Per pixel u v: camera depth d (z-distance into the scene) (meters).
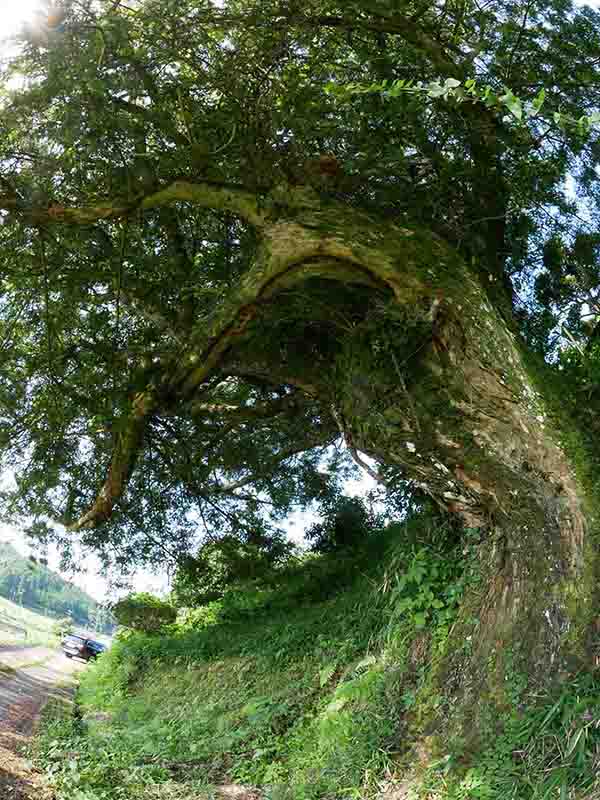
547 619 5.99
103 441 12.70
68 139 7.21
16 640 33.25
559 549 6.12
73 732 10.07
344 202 7.11
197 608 21.48
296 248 6.87
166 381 8.18
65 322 10.81
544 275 10.07
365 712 7.54
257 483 16.55
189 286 9.45
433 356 6.82
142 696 14.66
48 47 6.93
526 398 6.30
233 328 7.64
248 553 17.16
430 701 6.86
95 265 9.75
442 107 7.85
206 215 9.72
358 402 7.54
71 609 94.06
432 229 7.59
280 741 8.73
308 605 14.81
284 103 7.91
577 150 8.85
